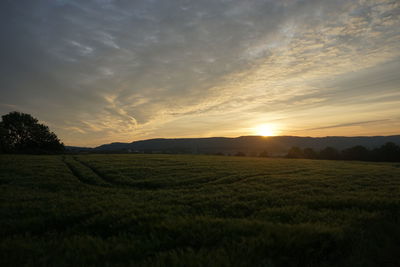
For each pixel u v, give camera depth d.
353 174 17.94
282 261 4.02
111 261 4.08
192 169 20.80
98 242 4.87
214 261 3.77
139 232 5.52
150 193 10.95
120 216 6.68
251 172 19.05
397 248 4.71
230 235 5.04
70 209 7.71
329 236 4.86
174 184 13.98
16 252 4.34
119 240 5.01
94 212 7.30
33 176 15.33
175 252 4.14
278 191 10.88
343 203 8.29
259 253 4.12
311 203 8.52
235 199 9.20
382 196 9.50
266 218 6.57
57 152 61.41
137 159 32.91
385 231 5.57
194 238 4.89
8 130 55.31
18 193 10.49
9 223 6.30
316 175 17.33
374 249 4.59
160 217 6.59
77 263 3.99
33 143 63.91
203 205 8.27
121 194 10.65
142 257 4.23
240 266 3.67
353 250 4.48
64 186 12.55
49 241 5.09
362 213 6.82
